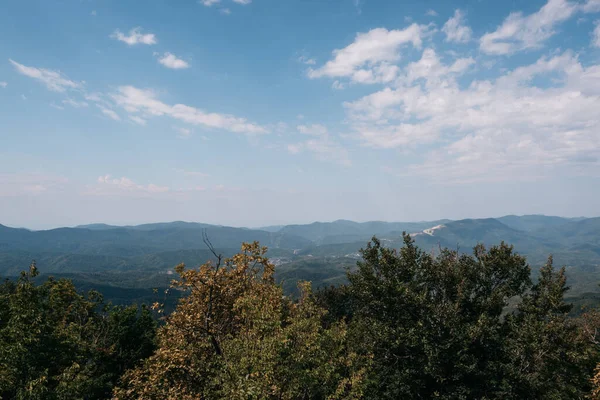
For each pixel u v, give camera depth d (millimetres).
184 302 24016
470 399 24078
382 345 27219
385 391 25938
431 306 25562
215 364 20219
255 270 25781
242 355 17578
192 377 20516
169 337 22297
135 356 42125
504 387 22984
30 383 19609
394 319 27609
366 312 30047
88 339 39469
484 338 24781
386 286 27406
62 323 34094
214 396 18031
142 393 19688
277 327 18297
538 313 26781
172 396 18828
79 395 26656
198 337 22359
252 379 16016
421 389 25875
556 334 24578
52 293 33938
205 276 23812
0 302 28406
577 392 24719
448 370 24828
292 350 17688
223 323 23844
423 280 29359
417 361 25609
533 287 28938
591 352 27016
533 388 22844
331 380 19766
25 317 23562
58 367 26734
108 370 38844
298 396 18531
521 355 24859
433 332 24828
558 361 24719
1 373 20312
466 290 27406
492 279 29328
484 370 24422
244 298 20719
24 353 22234
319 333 21234
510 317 27641
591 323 35906
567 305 27156
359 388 19500
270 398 17234
